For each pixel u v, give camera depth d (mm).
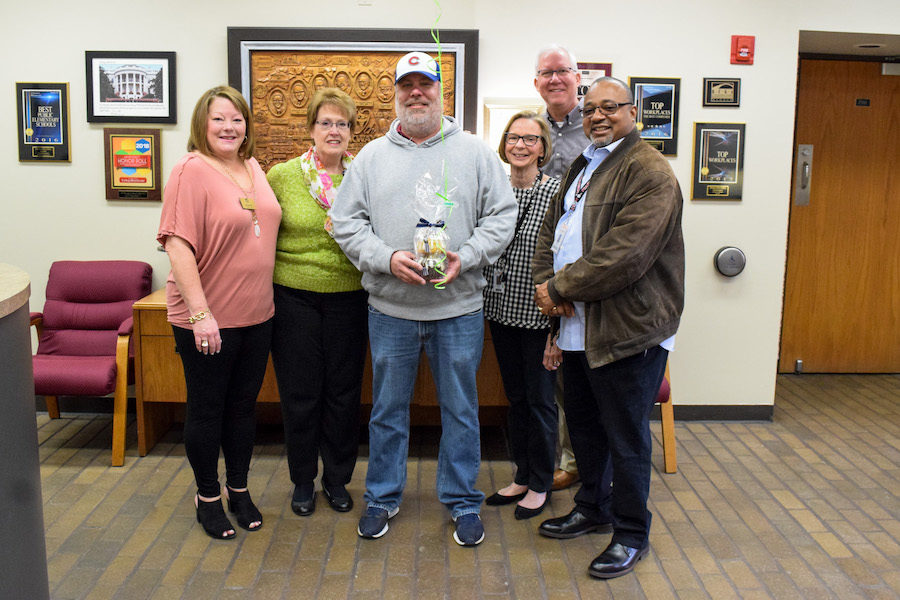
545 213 2467
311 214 2469
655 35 3477
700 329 3695
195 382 2369
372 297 2443
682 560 2379
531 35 3459
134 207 3543
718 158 3557
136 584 2201
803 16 3496
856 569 2322
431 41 3398
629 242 2035
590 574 2268
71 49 3422
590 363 2178
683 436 3537
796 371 4586
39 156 3492
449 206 2279
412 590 2195
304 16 3408
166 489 2865
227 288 2320
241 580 2234
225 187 2297
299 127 3436
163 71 3418
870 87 4293
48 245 3566
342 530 2561
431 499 2816
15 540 1543
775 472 3105
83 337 3432
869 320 4539
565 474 2932
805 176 4352
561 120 2949
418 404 3266
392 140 2373
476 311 2436
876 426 3678
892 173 4387
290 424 2615
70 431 3486
